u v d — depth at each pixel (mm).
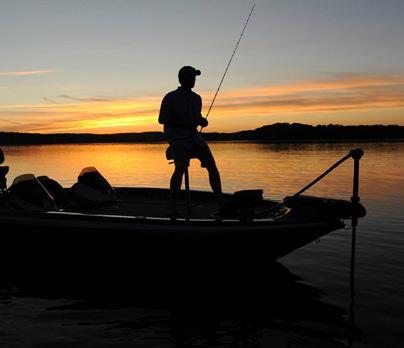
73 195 6648
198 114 5656
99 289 5227
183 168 5602
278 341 3875
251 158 37062
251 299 4879
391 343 3805
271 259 5508
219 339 3924
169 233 5082
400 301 4734
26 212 5410
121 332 4066
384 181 16484
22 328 4152
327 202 5109
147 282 5492
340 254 6566
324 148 65750
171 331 4086
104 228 5164
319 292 5047
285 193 13375
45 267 5664
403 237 7512
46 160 38750
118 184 16953
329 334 3992
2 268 5734
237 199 5117
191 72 5566
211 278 5598
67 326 4191
